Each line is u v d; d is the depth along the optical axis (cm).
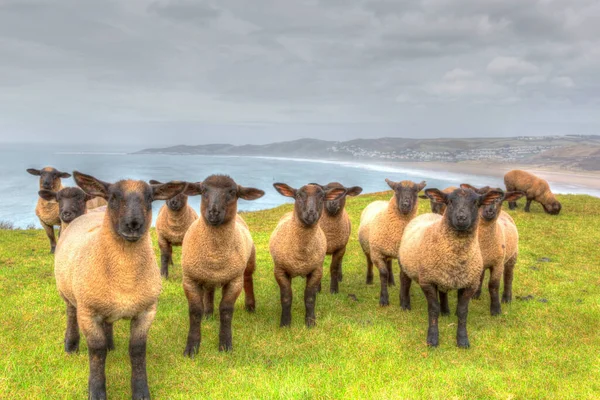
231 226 698
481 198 753
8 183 12369
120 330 784
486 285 1164
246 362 687
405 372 658
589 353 745
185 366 660
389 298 1055
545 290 1112
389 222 997
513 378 647
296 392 573
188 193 712
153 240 1677
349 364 677
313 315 863
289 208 2545
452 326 869
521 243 1620
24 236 1738
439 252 765
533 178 2194
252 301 927
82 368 634
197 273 705
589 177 10806
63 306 891
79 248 585
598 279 1206
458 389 604
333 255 1077
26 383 585
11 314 838
